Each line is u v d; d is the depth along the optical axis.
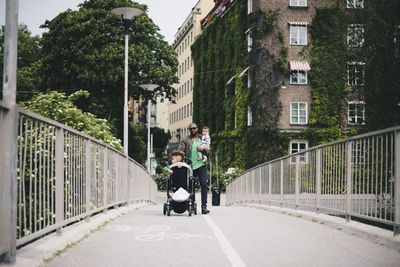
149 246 6.45
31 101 16.98
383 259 5.58
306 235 7.54
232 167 45.69
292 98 39.00
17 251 5.29
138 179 16.56
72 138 7.46
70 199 7.33
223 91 51.62
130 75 39.84
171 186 11.36
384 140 7.01
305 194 11.07
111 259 5.55
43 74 40.09
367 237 7.10
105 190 10.12
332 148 9.32
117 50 39.03
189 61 76.50
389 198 6.82
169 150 79.31
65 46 38.97
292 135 38.59
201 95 59.41
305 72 39.22
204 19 70.06
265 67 39.19
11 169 4.70
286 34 39.41
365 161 7.71
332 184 9.24
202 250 6.16
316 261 5.47
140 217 10.61
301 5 39.56
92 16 39.72
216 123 52.69
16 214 4.79
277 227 8.60
